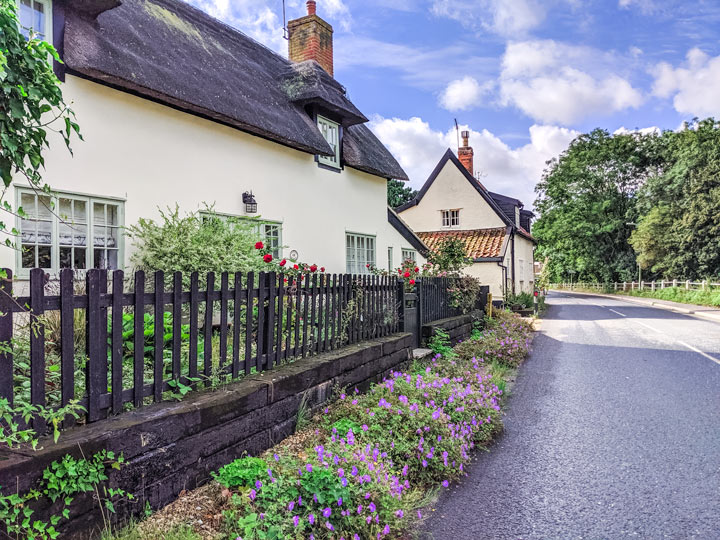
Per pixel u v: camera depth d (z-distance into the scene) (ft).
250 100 29.22
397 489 11.31
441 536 10.54
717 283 101.55
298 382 14.73
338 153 38.99
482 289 47.65
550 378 27.43
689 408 20.81
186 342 15.20
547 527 10.95
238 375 13.66
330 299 18.84
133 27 24.93
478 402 17.75
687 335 46.55
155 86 22.03
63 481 7.97
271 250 29.78
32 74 9.39
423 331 29.30
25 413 7.87
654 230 130.62
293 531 9.21
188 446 10.57
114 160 21.77
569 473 14.07
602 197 165.48
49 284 16.81
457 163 84.58
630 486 13.14
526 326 48.62
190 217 22.77
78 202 20.62
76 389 10.14
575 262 195.62
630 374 28.19
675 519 11.28
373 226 44.47
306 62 40.11
